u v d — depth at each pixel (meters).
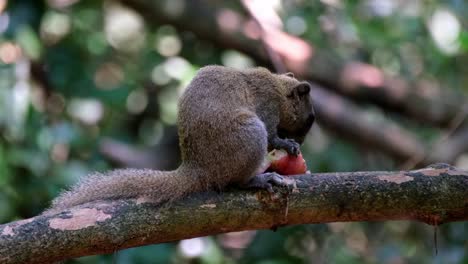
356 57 16.36
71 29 14.69
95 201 6.82
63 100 13.88
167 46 16.28
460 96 15.45
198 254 11.87
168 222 6.75
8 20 12.64
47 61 13.83
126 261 10.95
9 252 6.32
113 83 15.95
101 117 15.24
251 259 12.56
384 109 15.59
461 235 12.61
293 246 13.13
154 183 6.93
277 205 6.83
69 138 12.04
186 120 7.39
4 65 11.94
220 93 7.57
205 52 15.93
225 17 15.27
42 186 11.60
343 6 14.77
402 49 16.25
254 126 7.32
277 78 8.64
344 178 6.89
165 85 15.63
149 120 16.55
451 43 14.90
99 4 15.86
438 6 15.06
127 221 6.64
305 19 14.66
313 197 6.83
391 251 13.62
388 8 14.99
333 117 15.26
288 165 7.74
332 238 13.73
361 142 15.43
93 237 6.51
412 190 6.83
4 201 11.46
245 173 7.08
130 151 15.66
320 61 15.11
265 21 14.42
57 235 6.41
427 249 14.64
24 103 11.67
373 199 6.83
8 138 11.73
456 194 6.84
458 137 14.73
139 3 15.14
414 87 15.50
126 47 17.22
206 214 6.82
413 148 15.29
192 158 7.23
